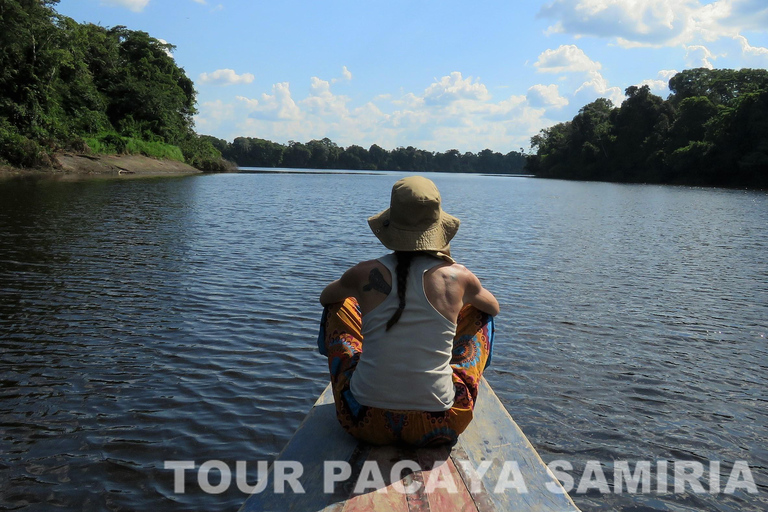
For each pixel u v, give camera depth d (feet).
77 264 33.91
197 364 19.29
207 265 35.22
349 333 10.41
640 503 12.44
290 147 581.53
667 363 20.53
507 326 24.49
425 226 9.05
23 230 45.68
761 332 24.43
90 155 157.89
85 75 175.63
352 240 47.42
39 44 146.20
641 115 302.66
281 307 26.35
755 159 207.72
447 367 9.17
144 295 27.68
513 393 17.70
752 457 14.39
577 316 26.25
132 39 239.71
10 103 139.03
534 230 59.98
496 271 36.42
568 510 7.89
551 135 432.25
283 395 17.08
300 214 69.05
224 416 15.67
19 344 20.52
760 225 68.44
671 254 44.83
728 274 36.88
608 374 19.39
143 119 209.67
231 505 11.94
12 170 130.52
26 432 14.52
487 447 9.50
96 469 13.03
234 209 71.87
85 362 19.13
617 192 165.17
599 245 49.24
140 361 19.39
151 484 12.56
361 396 9.13
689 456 14.35
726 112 226.17
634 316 26.50
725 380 19.12
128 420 15.31
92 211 60.70
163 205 71.77
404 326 8.82
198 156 243.40
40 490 12.22
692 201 119.65
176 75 251.60
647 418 16.29
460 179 332.19
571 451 14.46
